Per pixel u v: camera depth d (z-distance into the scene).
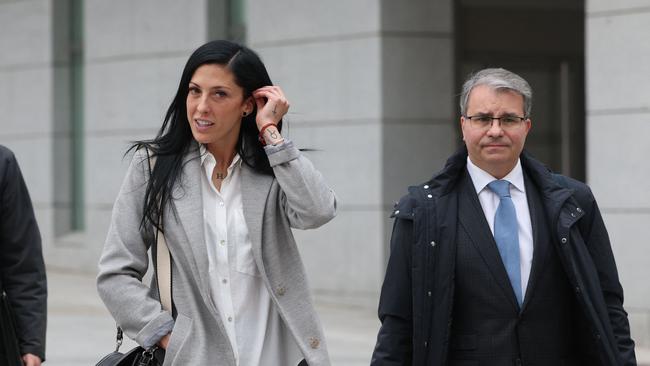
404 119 27.52
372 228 27.47
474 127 9.28
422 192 9.50
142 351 9.01
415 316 9.31
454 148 28.05
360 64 27.62
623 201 22.98
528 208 9.49
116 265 8.96
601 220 9.70
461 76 29.17
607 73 23.19
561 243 9.24
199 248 8.90
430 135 27.72
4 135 36.22
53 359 20.73
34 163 35.41
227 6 31.09
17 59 35.84
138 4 32.53
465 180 9.55
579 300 9.22
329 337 23.58
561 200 9.34
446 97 27.89
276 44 29.09
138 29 32.53
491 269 9.27
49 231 34.97
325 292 28.23
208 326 8.95
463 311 9.34
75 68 35.22
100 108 33.47
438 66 27.81
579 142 30.44
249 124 9.26
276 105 9.07
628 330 9.71
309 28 28.48
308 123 28.52
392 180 27.44
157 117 32.16
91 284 31.53
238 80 8.98
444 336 9.24
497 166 9.38
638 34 22.84
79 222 35.16
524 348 9.26
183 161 9.12
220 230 9.08
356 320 25.89
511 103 9.21
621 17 23.02
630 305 22.89
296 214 9.10
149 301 8.88
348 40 27.81
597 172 23.30
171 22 31.77
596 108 23.31
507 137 9.24
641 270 22.80
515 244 9.36
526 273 9.34
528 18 29.98
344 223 27.94
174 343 8.80
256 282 9.11
